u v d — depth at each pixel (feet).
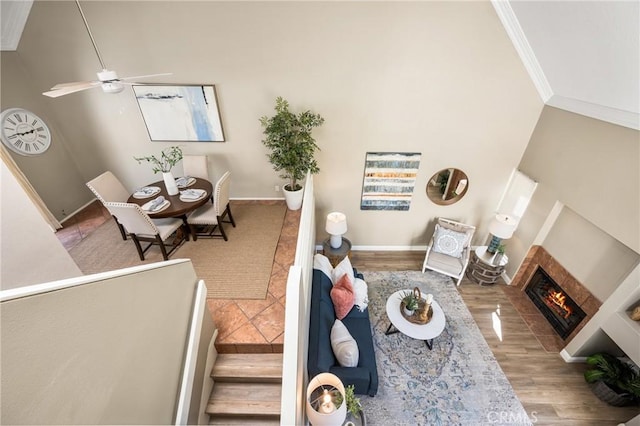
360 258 17.24
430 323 11.43
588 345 10.98
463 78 12.52
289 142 12.78
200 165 13.94
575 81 10.70
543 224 13.21
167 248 12.63
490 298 14.51
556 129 12.40
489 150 14.35
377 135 13.96
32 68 11.96
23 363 2.42
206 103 12.89
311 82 12.59
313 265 12.48
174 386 6.07
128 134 13.75
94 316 3.45
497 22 11.43
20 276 6.03
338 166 14.83
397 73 12.39
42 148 12.77
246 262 11.94
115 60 11.94
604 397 10.14
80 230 13.53
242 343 8.78
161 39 11.57
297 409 6.19
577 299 11.98
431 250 15.56
